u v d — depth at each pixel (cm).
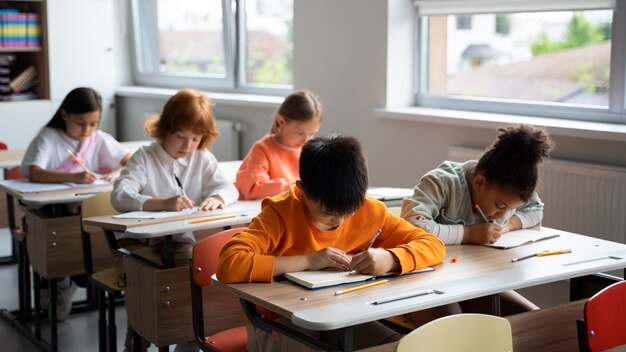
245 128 543
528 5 385
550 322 212
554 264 213
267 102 514
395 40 438
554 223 360
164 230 252
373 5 439
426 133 420
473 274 202
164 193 308
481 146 393
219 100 551
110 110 635
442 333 162
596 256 223
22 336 352
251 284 190
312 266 197
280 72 550
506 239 241
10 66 609
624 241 335
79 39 608
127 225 262
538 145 229
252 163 331
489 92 419
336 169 194
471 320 167
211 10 592
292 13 529
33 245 336
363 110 454
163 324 259
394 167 440
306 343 177
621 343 193
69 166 371
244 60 577
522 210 263
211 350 218
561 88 386
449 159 404
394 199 309
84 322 370
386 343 194
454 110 430
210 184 316
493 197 235
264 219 205
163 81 643
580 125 355
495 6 399
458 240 235
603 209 341
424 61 446
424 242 210
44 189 334
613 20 358
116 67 656
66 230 327
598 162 348
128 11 654
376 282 192
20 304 373
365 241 218
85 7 608
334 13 462
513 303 242
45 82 599
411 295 181
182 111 300
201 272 232
